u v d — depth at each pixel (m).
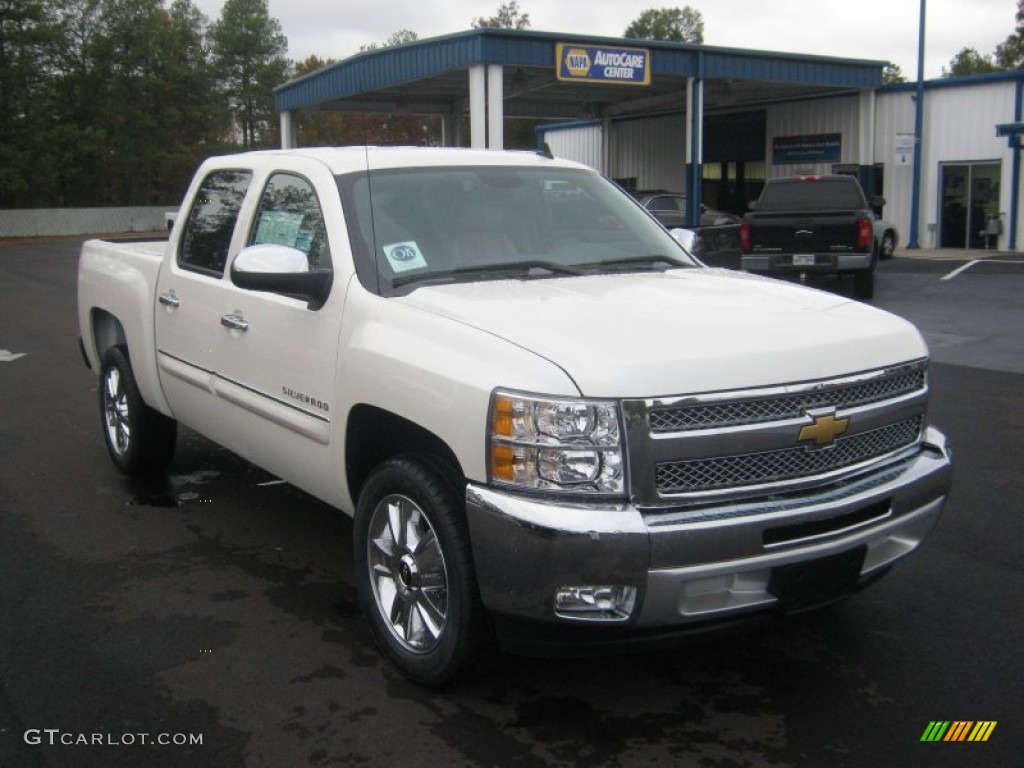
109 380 6.50
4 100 43.16
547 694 3.76
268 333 4.51
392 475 3.72
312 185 4.53
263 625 4.36
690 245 5.22
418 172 4.63
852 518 3.44
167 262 5.61
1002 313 14.32
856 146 28.80
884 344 3.65
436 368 3.49
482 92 21.05
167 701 3.71
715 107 31.16
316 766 3.29
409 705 3.68
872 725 3.54
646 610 3.16
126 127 51.44
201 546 5.31
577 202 4.93
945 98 26.42
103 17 50.25
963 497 6.05
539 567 3.14
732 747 3.40
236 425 4.94
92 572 4.95
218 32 62.41
